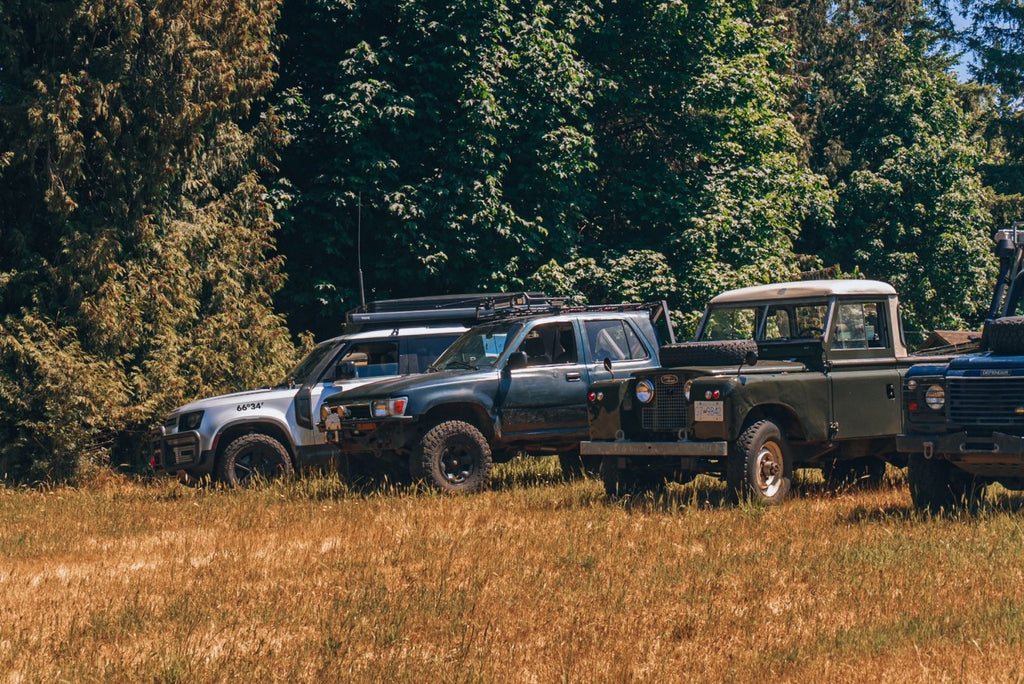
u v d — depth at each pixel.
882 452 15.89
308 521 14.16
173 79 22.98
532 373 17.50
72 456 22.34
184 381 23.31
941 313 47.12
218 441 18.72
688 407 14.13
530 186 29.91
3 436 22.42
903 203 46.69
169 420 19.17
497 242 29.64
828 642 7.64
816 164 49.78
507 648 7.76
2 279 22.28
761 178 35.41
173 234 24.80
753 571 9.96
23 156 21.95
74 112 21.78
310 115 29.45
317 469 19.12
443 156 29.25
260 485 18.09
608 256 32.00
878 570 9.73
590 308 18.91
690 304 32.25
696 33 34.66
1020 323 12.45
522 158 30.25
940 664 7.10
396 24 30.61
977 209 47.34
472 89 28.45
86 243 22.42
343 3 29.45
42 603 9.70
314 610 9.14
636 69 34.47
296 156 29.98
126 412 22.78
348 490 16.88
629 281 30.81
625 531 12.22
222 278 25.56
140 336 23.84
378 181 28.20
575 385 17.70
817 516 12.86
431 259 28.50
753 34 38.12
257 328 25.22
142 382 23.27
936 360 15.62
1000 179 57.56
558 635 8.06
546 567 10.47
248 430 19.06
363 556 11.45
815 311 15.48
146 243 23.86
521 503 14.86
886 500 14.26
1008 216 54.34
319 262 29.67
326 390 19.05
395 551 11.50
